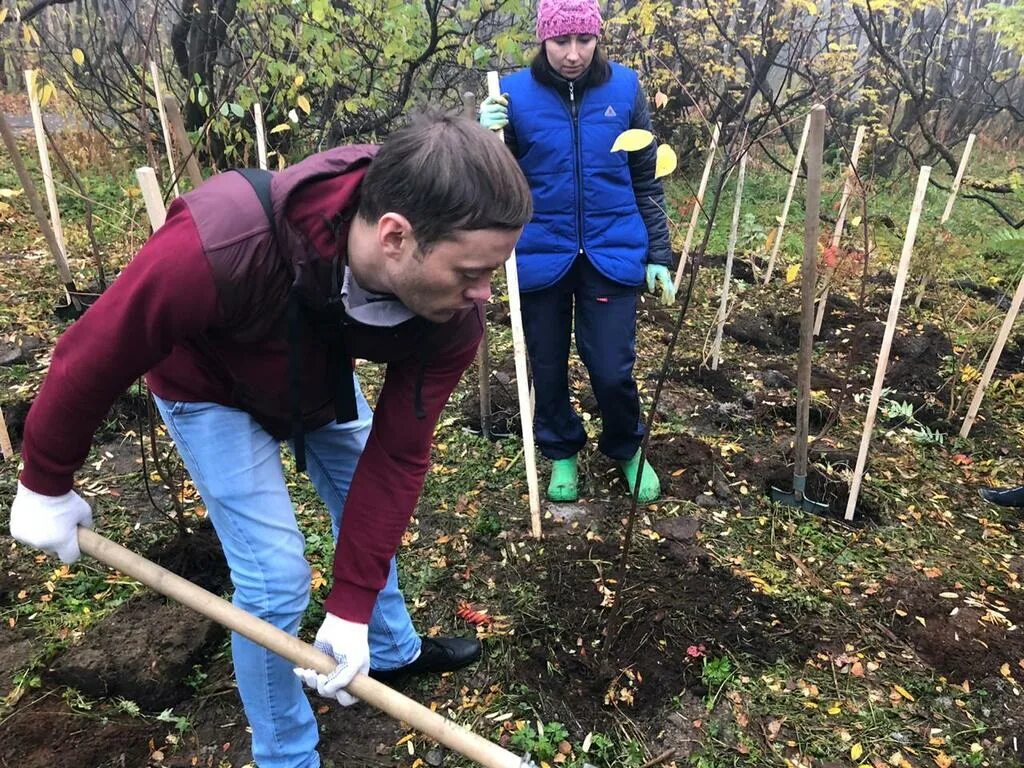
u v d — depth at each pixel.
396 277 1.25
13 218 5.96
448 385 1.62
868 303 5.28
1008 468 3.44
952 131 10.88
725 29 6.66
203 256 1.19
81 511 1.52
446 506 3.01
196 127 6.57
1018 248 3.43
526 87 2.57
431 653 2.23
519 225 1.18
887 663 2.35
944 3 7.81
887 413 3.71
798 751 2.08
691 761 2.04
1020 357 4.62
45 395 1.33
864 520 3.03
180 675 2.14
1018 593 2.66
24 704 2.09
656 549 2.81
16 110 10.91
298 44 5.65
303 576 1.65
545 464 3.30
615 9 7.12
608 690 2.20
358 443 1.87
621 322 2.72
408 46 5.58
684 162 7.84
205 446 1.52
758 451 3.48
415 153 1.12
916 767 2.04
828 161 8.91
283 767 1.85
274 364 1.43
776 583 2.66
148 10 6.70
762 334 4.73
